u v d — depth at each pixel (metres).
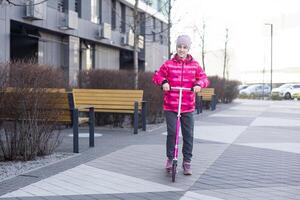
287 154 9.21
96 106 12.92
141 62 41.53
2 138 8.08
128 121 14.51
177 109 6.91
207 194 5.92
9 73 7.92
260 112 22.92
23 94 7.90
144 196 5.81
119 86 14.96
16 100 7.89
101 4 32.28
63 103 8.83
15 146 8.09
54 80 8.98
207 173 7.20
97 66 32.59
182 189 6.17
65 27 25.48
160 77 6.86
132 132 12.85
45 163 7.86
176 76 6.89
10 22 21.33
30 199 5.60
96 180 6.64
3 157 8.11
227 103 33.22
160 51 46.94
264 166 7.85
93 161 8.09
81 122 11.11
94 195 5.84
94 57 32.09
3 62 8.26
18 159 8.14
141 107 12.97
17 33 22.81
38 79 8.11
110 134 12.31
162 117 15.72
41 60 24.47
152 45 44.25
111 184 6.42
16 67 7.99
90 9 30.09
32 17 21.75
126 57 39.34
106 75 15.07
